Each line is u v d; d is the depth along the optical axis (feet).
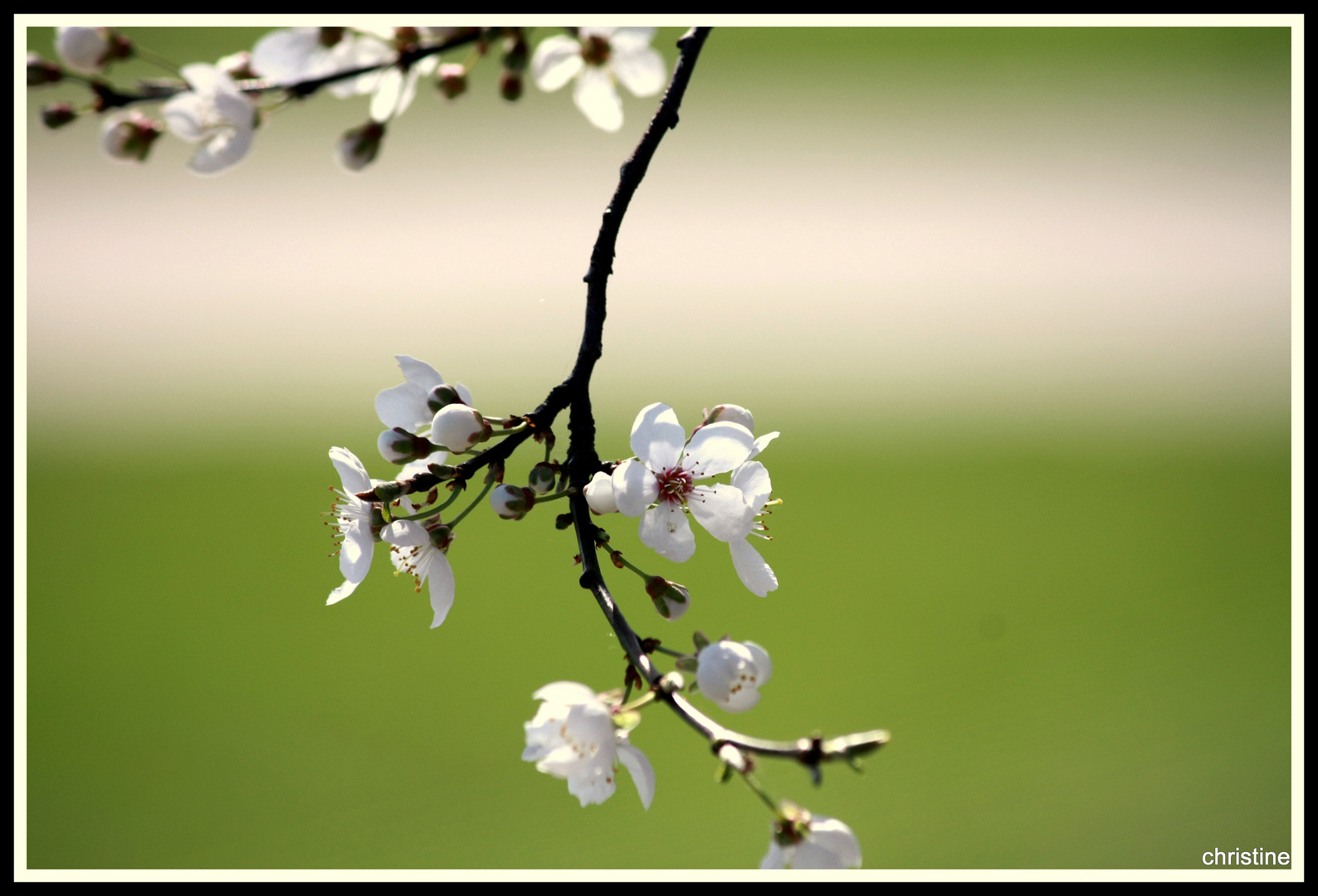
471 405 2.30
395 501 2.27
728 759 2.17
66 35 2.28
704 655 2.21
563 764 2.21
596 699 2.21
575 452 2.29
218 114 2.29
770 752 2.17
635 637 2.22
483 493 2.28
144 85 2.29
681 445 2.29
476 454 2.28
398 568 2.30
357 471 2.28
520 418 2.29
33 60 2.28
